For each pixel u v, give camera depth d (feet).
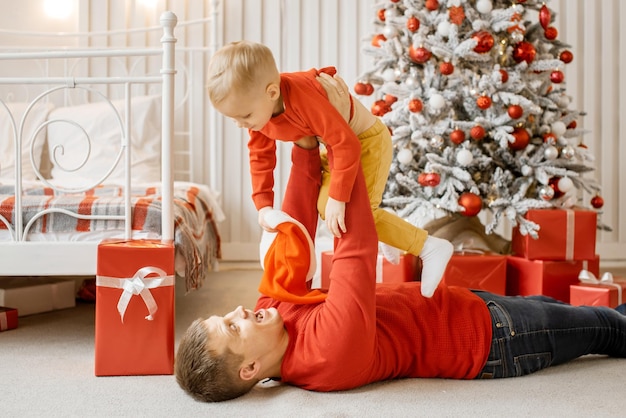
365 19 12.89
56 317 8.33
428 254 5.58
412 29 8.43
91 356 6.48
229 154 13.05
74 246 6.73
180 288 10.48
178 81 13.05
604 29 12.82
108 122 11.16
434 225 9.04
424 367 5.50
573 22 12.80
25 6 12.67
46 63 12.51
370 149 5.52
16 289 8.31
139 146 11.20
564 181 8.25
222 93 4.76
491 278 8.14
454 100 8.46
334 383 5.09
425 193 8.41
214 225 9.97
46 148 11.27
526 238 8.20
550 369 5.86
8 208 6.89
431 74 8.43
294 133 5.22
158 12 12.89
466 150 8.09
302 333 5.22
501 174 8.26
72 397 5.19
